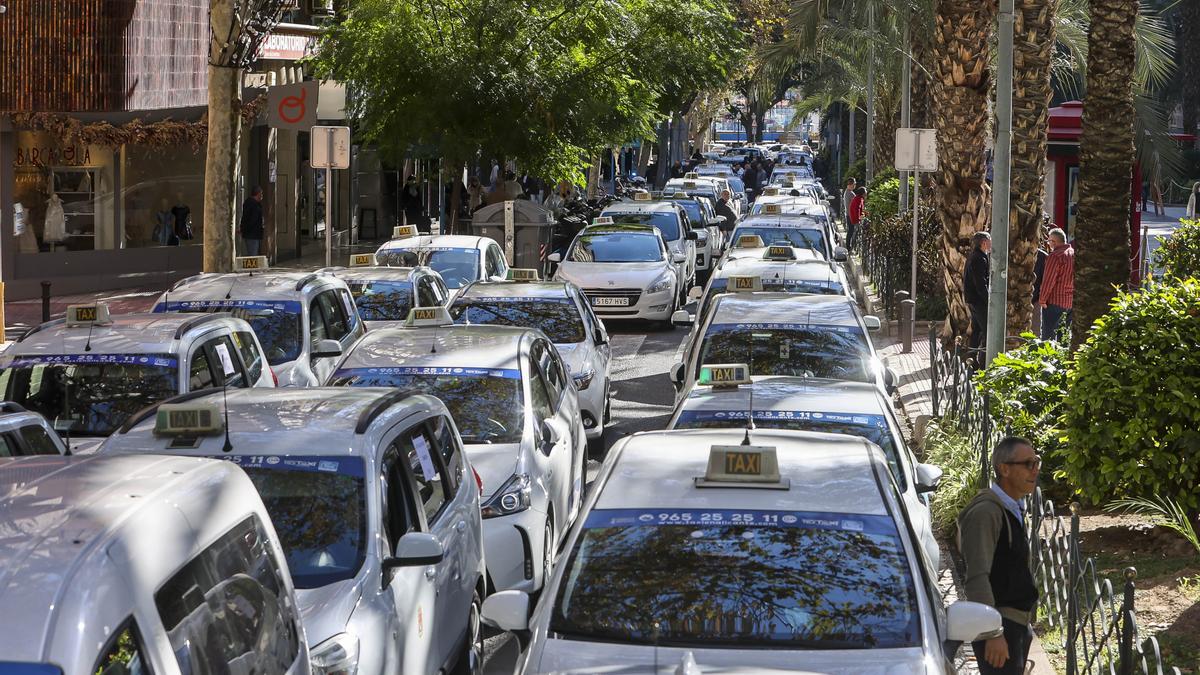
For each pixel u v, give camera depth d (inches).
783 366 669.3
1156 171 1590.8
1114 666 442.9
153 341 609.0
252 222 1886.1
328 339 828.6
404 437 434.9
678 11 1936.5
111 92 1501.0
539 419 606.9
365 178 2598.4
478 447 563.5
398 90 1731.1
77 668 207.8
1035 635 486.0
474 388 603.2
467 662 457.4
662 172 4603.8
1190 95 4092.0
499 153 1754.4
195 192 1861.5
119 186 1756.9
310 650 336.8
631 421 973.8
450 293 1156.5
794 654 304.5
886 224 1734.7
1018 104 1056.2
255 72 1939.0
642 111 1988.2
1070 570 429.7
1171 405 588.7
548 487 575.5
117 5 1492.4
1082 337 867.4
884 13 2086.6
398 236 1371.8
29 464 276.8
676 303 1519.4
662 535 340.2
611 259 1512.1
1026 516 595.8
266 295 813.9
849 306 740.7
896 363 1229.7
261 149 2066.9
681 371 744.3
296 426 411.5
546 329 890.7
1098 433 608.4
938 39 1206.3
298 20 2080.5
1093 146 857.5
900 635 311.4
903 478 482.6
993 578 387.5
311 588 362.9
